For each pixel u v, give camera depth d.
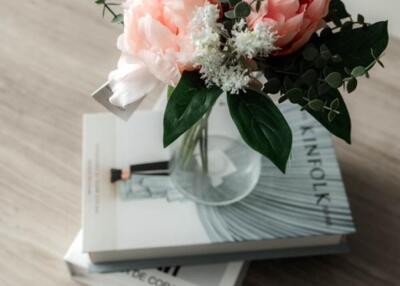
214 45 0.48
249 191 0.70
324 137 0.73
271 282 0.69
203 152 0.68
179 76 0.50
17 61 0.84
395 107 0.83
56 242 0.71
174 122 0.51
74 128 0.79
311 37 0.54
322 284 0.69
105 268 0.67
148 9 0.49
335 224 0.67
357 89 0.84
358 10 1.14
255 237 0.66
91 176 0.70
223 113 0.71
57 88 0.82
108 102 0.56
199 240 0.66
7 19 0.88
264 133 0.52
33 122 0.79
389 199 0.74
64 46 0.86
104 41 0.87
